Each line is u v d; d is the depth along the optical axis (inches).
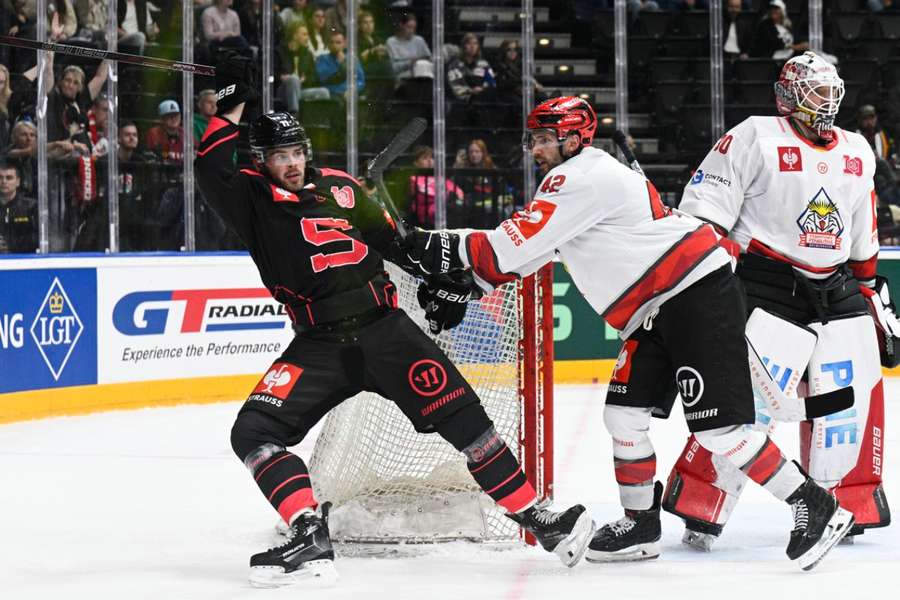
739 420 196.9
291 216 196.9
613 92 697.0
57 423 415.5
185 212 534.3
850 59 645.3
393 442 230.2
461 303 207.2
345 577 198.2
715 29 590.9
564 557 198.4
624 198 199.8
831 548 198.7
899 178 609.9
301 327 200.5
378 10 614.9
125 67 538.6
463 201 577.6
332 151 593.6
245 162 568.7
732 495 219.8
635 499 211.2
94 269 442.0
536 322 223.1
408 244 202.7
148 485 301.3
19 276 417.7
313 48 591.8
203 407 460.4
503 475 198.5
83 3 522.0
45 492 292.0
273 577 191.3
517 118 634.8
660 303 202.1
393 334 199.0
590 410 444.5
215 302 476.4
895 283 544.1
